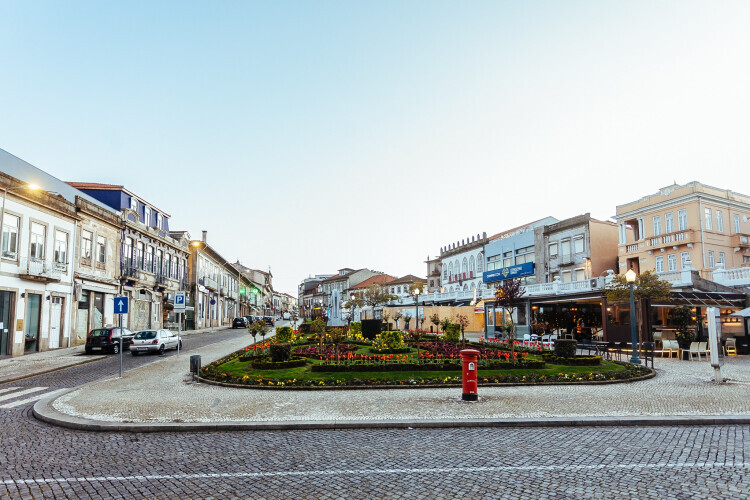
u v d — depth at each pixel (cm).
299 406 1032
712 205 3897
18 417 995
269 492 545
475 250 6250
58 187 2933
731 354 2225
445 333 2845
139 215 3919
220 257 6369
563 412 954
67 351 2541
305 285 15388
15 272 2322
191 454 705
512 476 590
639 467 620
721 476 580
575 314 3509
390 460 664
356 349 2356
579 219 4628
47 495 543
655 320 2545
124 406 1044
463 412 959
